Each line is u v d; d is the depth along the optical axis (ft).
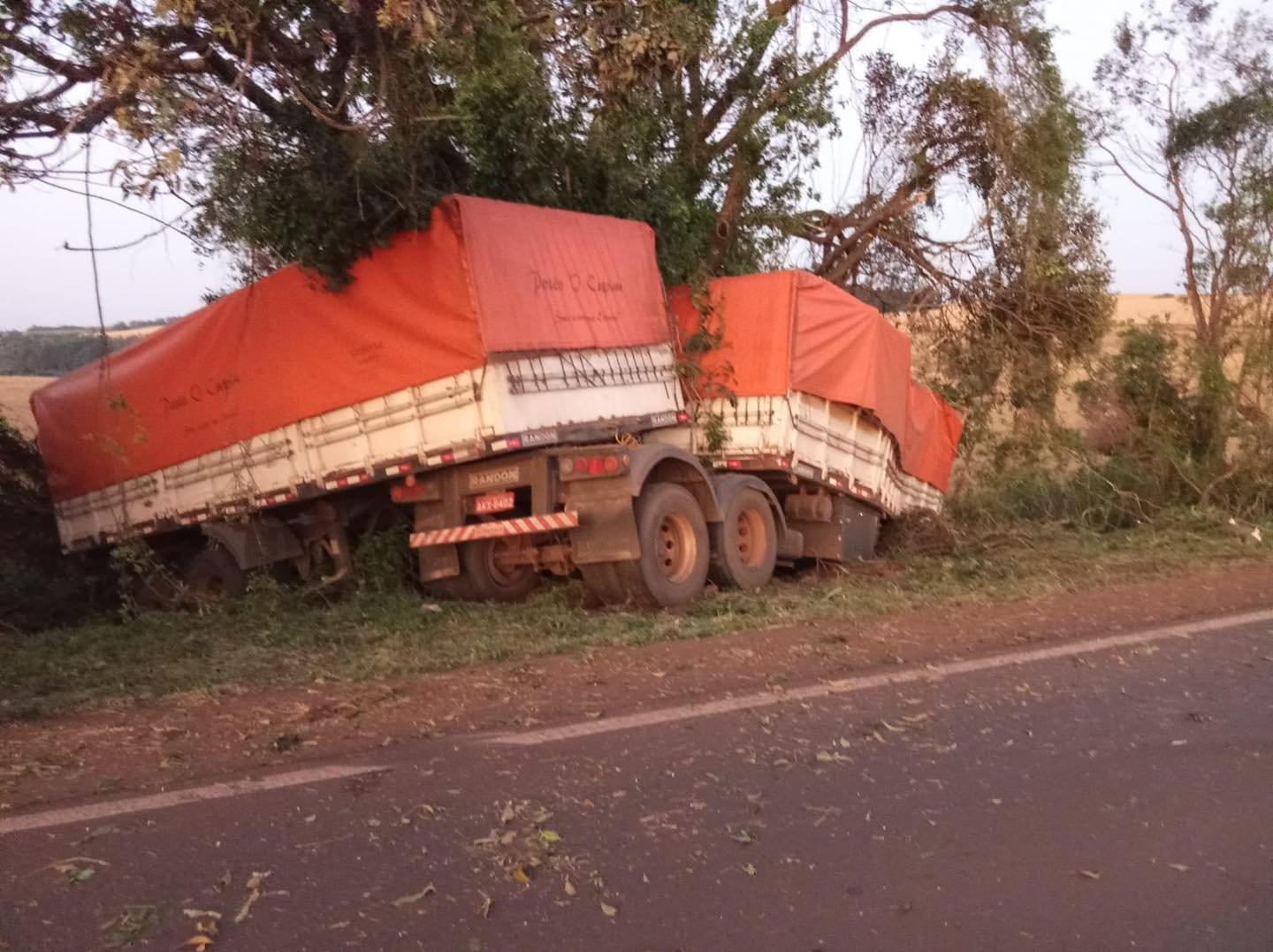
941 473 53.01
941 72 56.75
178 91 24.18
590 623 29.89
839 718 19.97
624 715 20.22
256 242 31.73
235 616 35.96
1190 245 59.57
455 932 12.17
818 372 39.01
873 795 16.26
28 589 46.06
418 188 30.50
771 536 37.93
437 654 26.37
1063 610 30.53
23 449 48.65
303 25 26.25
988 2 54.54
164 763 17.78
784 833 14.88
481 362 30.22
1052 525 53.88
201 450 38.60
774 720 19.86
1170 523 53.26
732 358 37.99
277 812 15.49
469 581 35.14
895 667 23.81
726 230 49.26
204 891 13.05
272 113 28.50
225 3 24.18
